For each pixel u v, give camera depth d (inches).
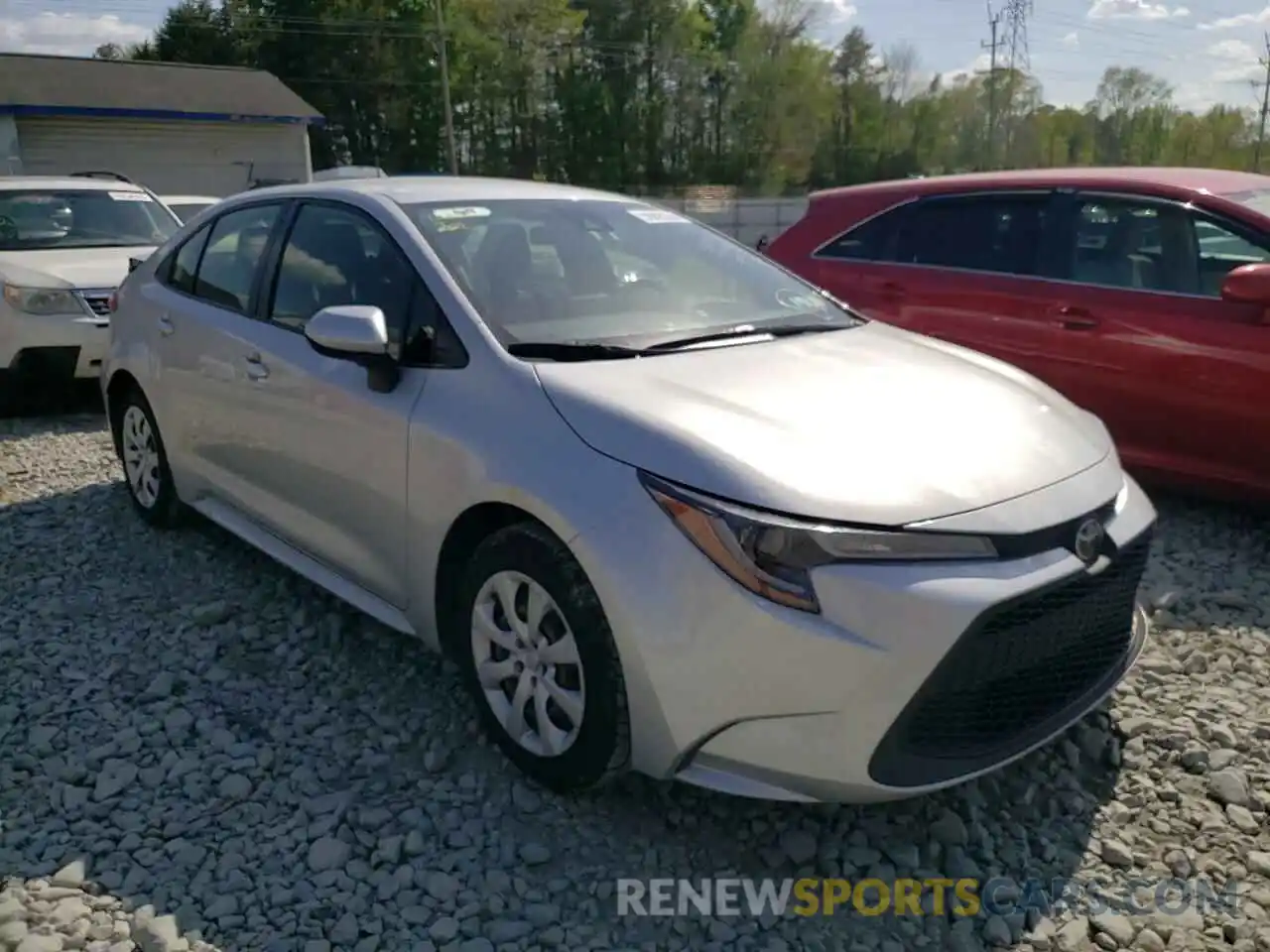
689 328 140.6
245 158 1129.4
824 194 269.6
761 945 100.4
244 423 161.8
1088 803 121.7
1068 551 109.4
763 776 104.0
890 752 101.3
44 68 1061.8
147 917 101.5
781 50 2539.4
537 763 118.5
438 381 129.0
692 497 103.7
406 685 144.5
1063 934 102.3
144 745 131.4
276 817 117.5
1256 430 191.9
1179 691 145.0
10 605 170.9
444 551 127.1
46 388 298.5
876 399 122.3
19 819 117.2
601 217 161.2
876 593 99.1
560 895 106.3
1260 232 195.6
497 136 2421.3
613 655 108.0
